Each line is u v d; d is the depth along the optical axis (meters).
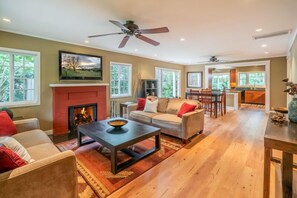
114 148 2.14
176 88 8.66
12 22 2.88
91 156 2.68
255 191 1.84
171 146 3.09
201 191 1.85
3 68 3.38
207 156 2.68
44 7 2.33
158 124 3.70
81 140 3.11
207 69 8.36
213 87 11.29
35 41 3.67
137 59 6.20
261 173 2.19
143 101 4.68
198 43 4.32
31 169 1.19
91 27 3.13
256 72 9.86
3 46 3.26
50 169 1.27
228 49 5.09
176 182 2.01
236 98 7.38
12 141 1.54
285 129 1.54
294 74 3.88
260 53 5.80
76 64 4.35
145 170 2.27
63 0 2.13
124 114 5.67
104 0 2.13
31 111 3.65
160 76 7.52
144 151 2.88
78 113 4.47
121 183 1.99
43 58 3.80
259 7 2.30
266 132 1.47
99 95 4.70
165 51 5.41
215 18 2.69
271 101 6.55
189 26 3.05
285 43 4.34
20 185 1.14
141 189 1.88
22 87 3.62
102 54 5.02
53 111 3.84
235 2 2.17
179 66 8.63
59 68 4.04
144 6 2.29
